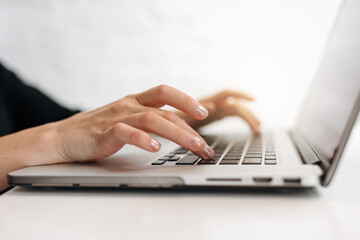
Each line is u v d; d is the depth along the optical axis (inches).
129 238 11.9
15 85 52.5
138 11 73.5
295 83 68.5
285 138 31.4
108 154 20.7
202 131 40.6
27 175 18.1
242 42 70.1
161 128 20.0
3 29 75.9
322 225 12.5
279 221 13.0
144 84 74.7
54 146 21.1
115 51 74.8
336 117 18.8
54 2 75.0
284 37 68.3
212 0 70.6
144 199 16.3
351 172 20.7
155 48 73.7
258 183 16.0
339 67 23.5
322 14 66.3
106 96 75.9
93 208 15.3
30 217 14.4
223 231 12.2
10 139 22.8
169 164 19.3
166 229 12.6
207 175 16.4
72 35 75.3
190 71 72.9
